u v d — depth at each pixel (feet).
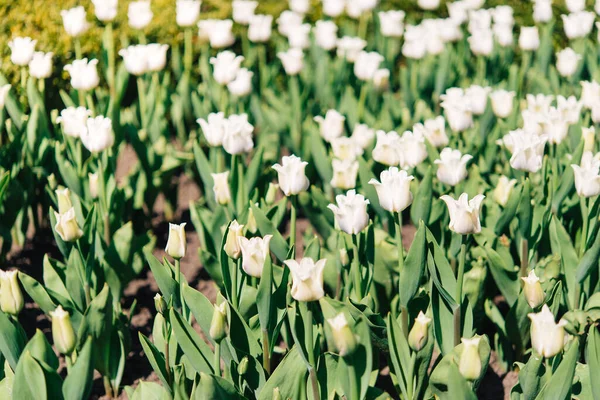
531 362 8.48
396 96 14.98
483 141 11.39
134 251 9.95
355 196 8.71
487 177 11.00
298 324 8.47
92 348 8.32
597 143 11.28
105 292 8.95
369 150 11.00
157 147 11.50
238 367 8.68
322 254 9.79
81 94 11.04
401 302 8.95
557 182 10.35
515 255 10.29
